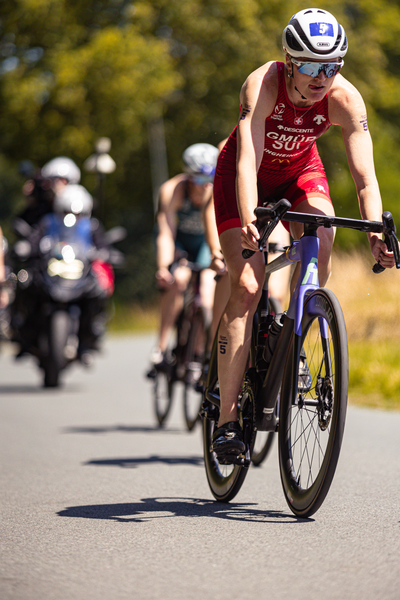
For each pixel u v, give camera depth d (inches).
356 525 350.9
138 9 2696.9
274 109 374.3
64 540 335.3
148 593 267.9
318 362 354.0
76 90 2445.9
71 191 1013.8
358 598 258.2
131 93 2445.9
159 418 707.4
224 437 383.6
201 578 282.0
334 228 386.9
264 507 393.4
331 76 353.7
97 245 1025.5
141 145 3110.2
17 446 595.8
